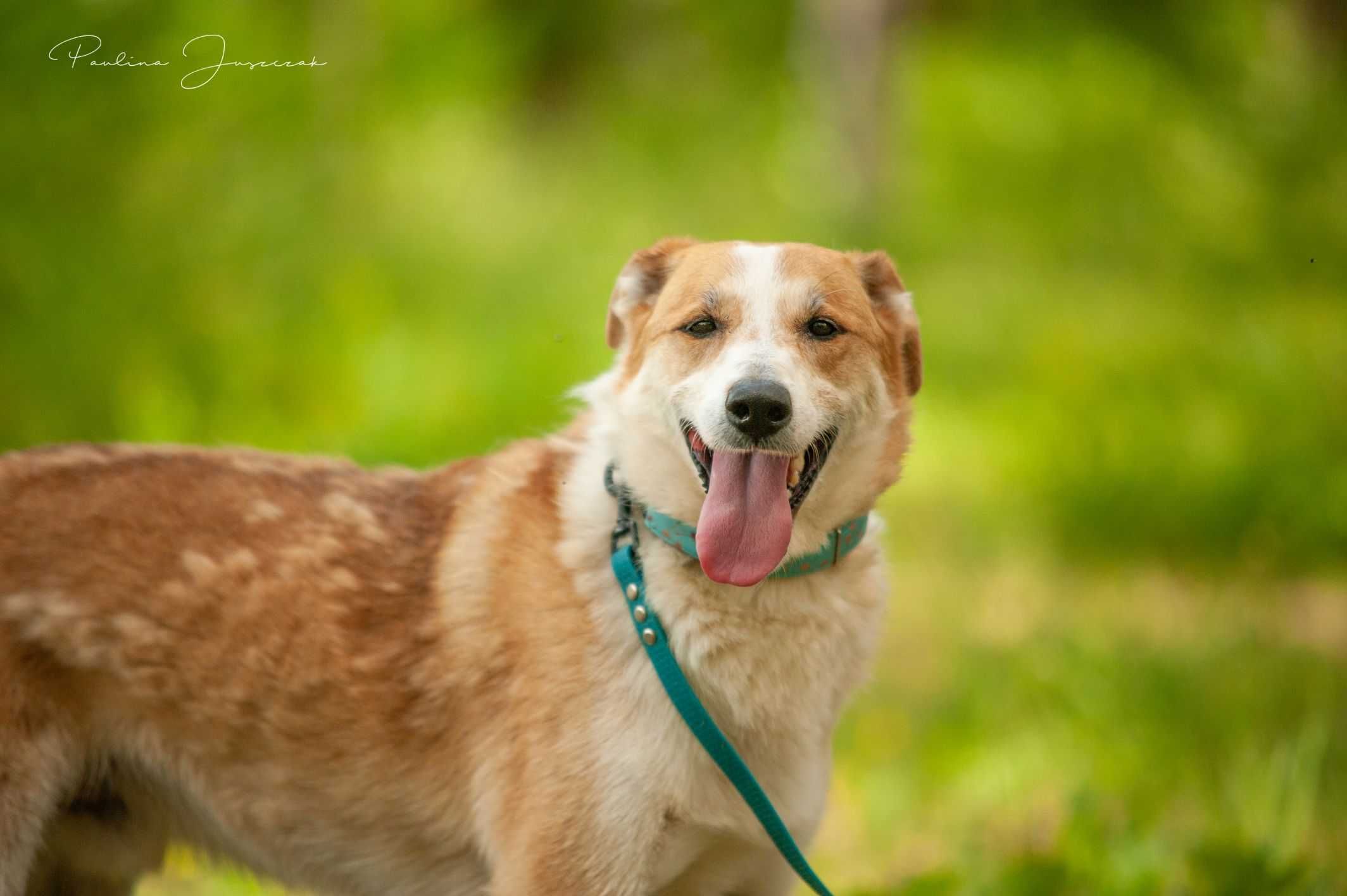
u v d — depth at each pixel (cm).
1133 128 1950
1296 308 1521
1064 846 452
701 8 2320
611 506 351
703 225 1698
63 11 811
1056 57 2055
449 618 351
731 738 341
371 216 1066
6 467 371
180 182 890
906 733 592
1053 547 883
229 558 357
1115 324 1499
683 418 346
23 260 796
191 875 468
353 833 361
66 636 347
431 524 371
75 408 796
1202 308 1568
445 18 1161
